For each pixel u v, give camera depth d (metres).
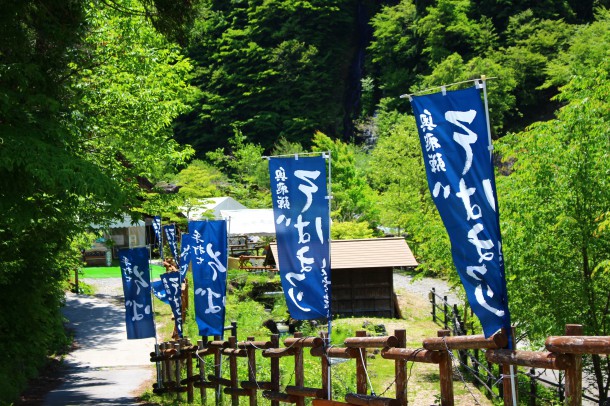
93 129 14.66
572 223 11.16
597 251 11.36
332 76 70.25
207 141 66.31
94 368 16.16
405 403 6.44
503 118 54.00
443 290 29.61
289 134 64.38
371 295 25.19
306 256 7.78
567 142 11.39
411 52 65.56
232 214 34.34
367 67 70.06
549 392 12.35
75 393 13.06
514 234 11.66
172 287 13.38
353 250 25.56
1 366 12.77
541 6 61.06
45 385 14.08
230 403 11.07
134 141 15.78
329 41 71.50
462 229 5.49
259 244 37.34
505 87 50.81
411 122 37.38
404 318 24.70
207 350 11.26
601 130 10.90
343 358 8.13
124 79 15.76
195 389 12.93
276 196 7.91
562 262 11.52
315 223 7.78
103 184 8.51
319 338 7.80
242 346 9.98
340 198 36.88
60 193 9.66
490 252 5.37
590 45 42.75
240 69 66.69
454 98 5.54
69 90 11.23
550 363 4.73
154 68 16.36
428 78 52.44
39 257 13.60
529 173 11.60
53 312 18.12
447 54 60.09
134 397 12.60
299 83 66.31
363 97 67.25
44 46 9.78
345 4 72.56
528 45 55.53
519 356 5.04
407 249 25.64
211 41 69.56
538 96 56.69
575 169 11.04
